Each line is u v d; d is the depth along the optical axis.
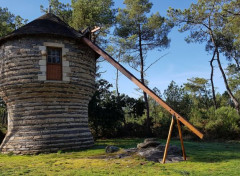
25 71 13.28
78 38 14.21
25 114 13.40
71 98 14.19
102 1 30.17
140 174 7.77
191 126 9.83
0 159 11.60
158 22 31.70
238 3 24.38
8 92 13.77
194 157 11.04
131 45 31.61
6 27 26.81
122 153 11.56
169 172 8.01
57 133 13.41
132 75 12.23
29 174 8.09
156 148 11.67
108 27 31.27
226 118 26.91
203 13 28.41
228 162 9.85
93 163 9.83
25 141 12.98
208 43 34.06
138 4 32.50
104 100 29.58
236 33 28.41
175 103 35.00
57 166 9.44
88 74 14.99
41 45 13.48
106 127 28.36
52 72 13.59
